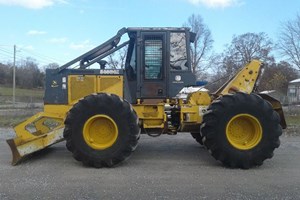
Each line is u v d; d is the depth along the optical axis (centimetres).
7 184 595
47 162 755
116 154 711
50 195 541
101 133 729
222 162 720
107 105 718
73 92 807
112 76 808
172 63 811
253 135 733
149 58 808
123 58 854
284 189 573
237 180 626
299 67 4897
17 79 6881
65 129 719
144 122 793
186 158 804
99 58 817
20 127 768
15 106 3284
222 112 721
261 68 834
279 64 5612
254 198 530
